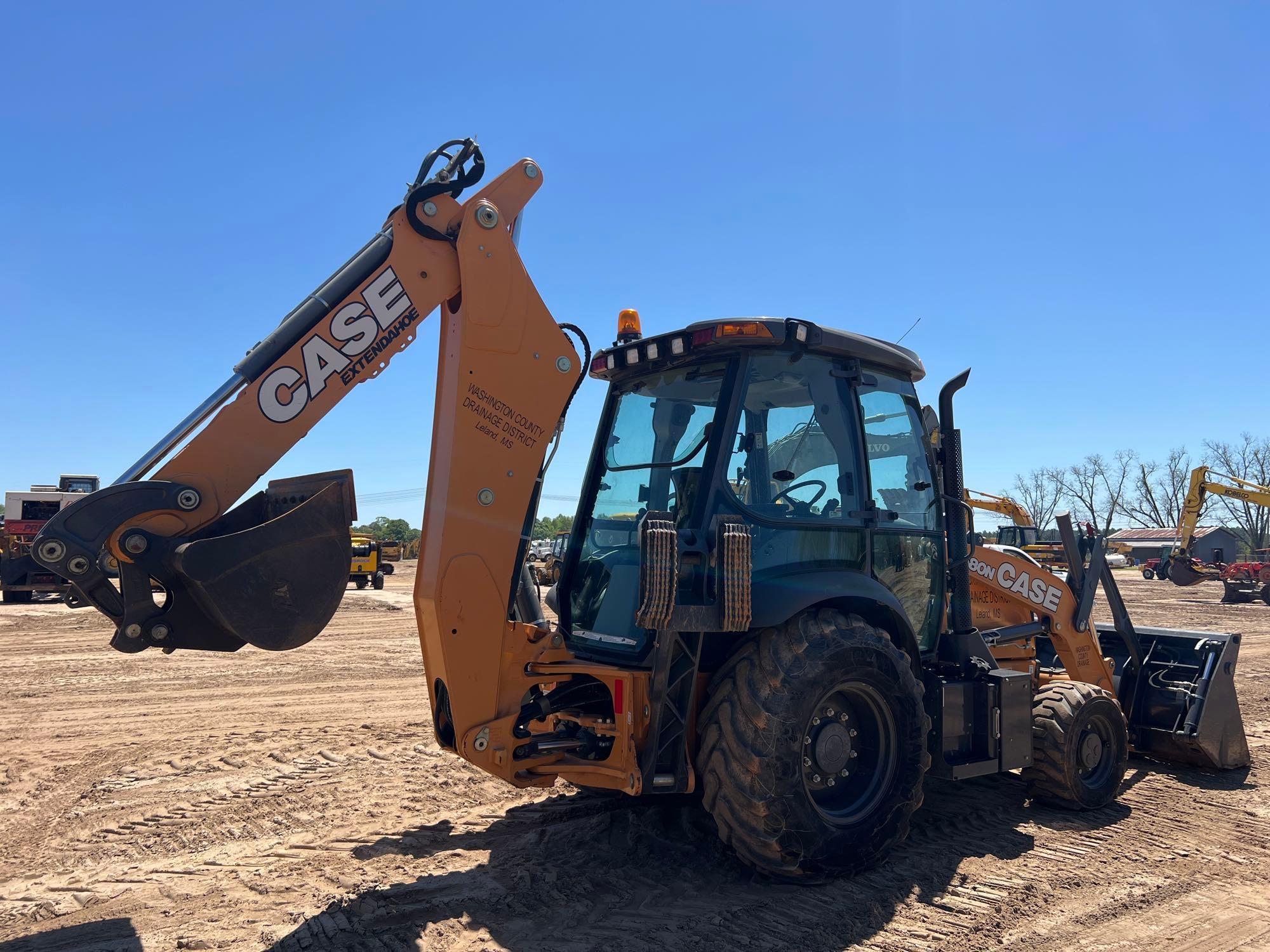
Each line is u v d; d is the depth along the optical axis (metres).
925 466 4.61
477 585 3.54
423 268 3.59
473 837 4.12
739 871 3.70
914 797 3.77
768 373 3.97
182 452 3.15
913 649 4.04
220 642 3.18
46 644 11.20
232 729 6.47
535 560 6.91
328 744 6.00
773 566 3.79
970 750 4.29
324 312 3.42
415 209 3.57
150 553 3.01
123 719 6.79
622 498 4.30
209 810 4.55
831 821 3.58
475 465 3.57
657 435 4.23
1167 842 4.25
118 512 2.98
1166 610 20.47
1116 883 3.70
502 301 3.66
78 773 5.28
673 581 3.32
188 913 3.27
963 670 4.39
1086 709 4.69
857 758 3.80
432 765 5.43
